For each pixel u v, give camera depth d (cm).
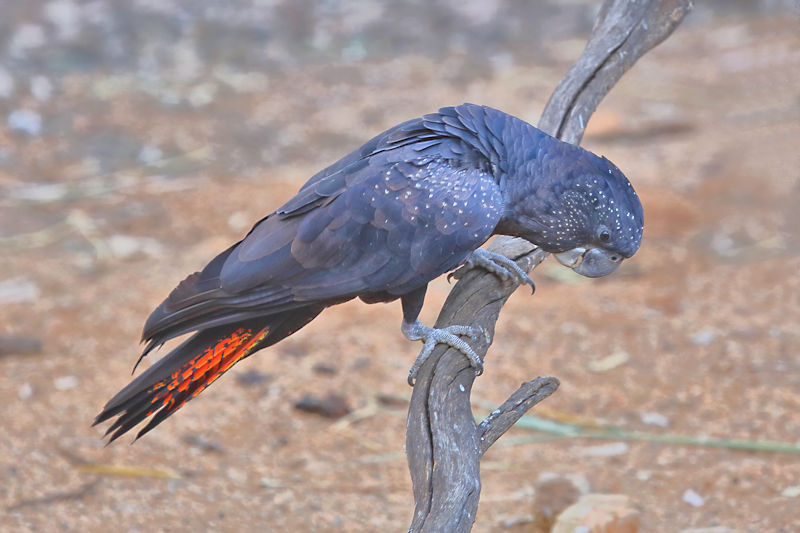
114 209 1677
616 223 661
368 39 2658
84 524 861
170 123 2061
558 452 995
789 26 2594
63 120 2042
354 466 988
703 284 1368
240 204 1669
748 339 1199
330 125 2070
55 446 995
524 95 2188
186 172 1836
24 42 2481
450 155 647
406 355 1197
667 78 2291
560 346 1203
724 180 1686
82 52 2444
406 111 2133
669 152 1847
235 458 1002
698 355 1168
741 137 1869
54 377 1137
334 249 639
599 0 2967
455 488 557
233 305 633
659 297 1324
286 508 898
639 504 883
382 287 650
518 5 2956
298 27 2741
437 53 2548
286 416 1081
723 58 2403
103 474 953
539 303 1329
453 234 637
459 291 695
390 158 643
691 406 1065
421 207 633
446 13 2888
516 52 2545
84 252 1520
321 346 1225
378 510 893
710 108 2075
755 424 1017
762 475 920
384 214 635
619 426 1038
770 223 1546
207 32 2662
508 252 728
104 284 1399
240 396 1120
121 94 2197
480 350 652
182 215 1648
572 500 871
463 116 662
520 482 940
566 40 2627
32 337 1238
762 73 2239
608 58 789
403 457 1005
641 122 1991
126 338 1235
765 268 1406
